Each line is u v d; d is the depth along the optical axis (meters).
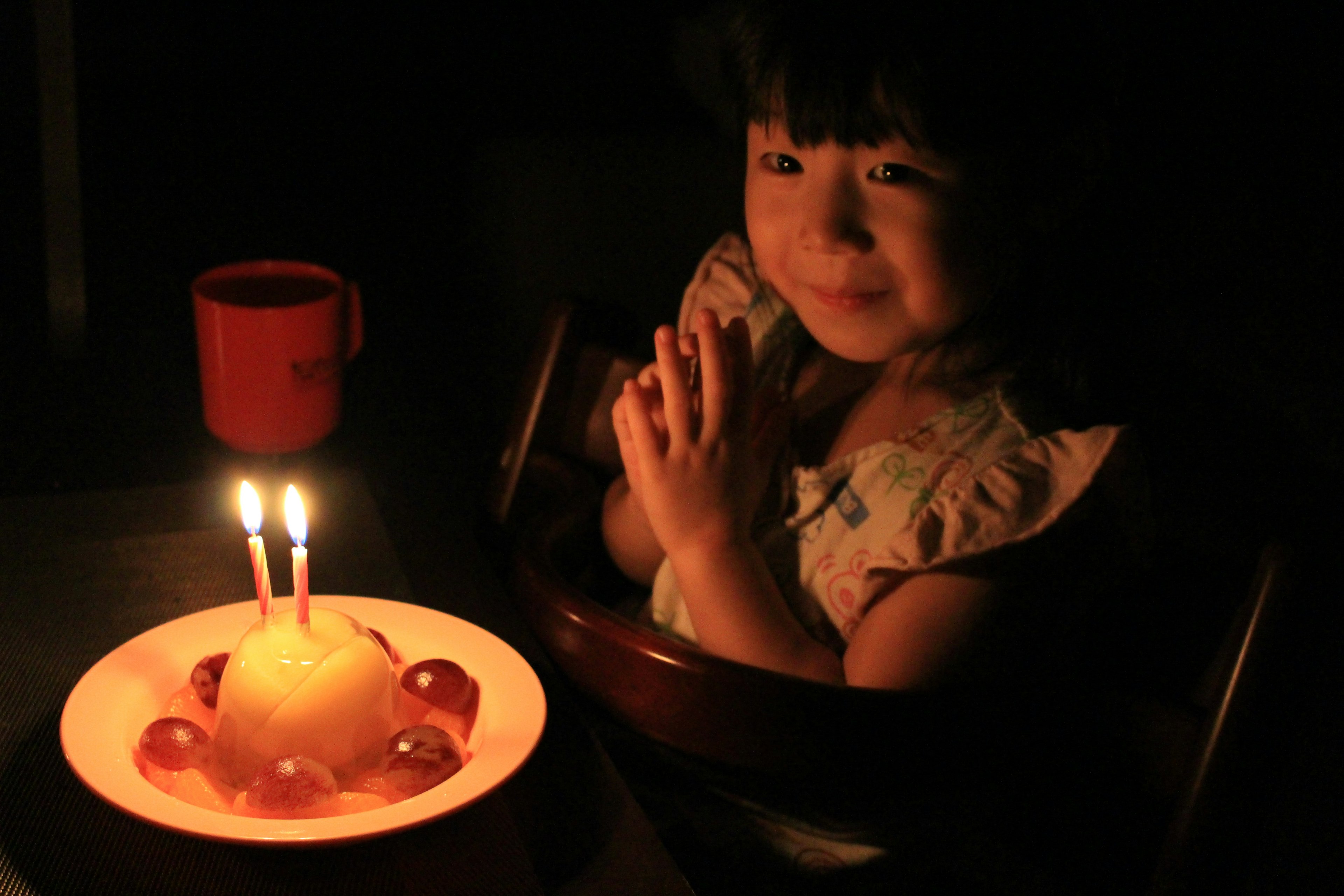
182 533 0.78
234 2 2.59
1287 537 0.64
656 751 0.87
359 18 2.60
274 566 0.75
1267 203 1.14
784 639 0.79
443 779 0.55
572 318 0.96
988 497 0.75
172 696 0.61
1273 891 1.07
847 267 0.74
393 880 0.52
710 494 0.78
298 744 0.55
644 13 2.67
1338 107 1.13
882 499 0.84
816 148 0.73
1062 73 0.72
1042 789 0.72
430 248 2.02
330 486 0.86
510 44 2.60
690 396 0.78
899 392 0.89
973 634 0.75
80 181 1.20
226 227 1.99
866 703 0.65
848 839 0.81
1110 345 0.87
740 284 1.02
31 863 0.51
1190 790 0.62
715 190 2.03
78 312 1.23
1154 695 0.66
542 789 0.59
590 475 0.96
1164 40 1.09
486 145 2.13
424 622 0.66
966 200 0.72
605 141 2.11
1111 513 0.74
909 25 0.67
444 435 1.53
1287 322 1.14
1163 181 1.12
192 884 0.50
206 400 1.03
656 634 0.69
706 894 0.80
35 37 1.16
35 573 0.72
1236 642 0.62
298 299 1.05
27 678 0.63
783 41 0.70
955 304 0.76
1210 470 0.72
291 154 2.23
